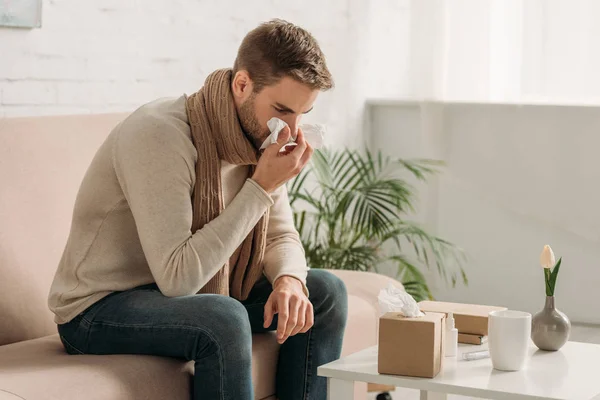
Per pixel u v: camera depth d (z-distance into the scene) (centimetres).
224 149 252
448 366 237
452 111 530
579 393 213
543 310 257
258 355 262
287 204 288
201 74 420
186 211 238
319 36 507
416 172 486
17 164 279
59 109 346
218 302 234
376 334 323
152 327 234
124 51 375
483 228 532
